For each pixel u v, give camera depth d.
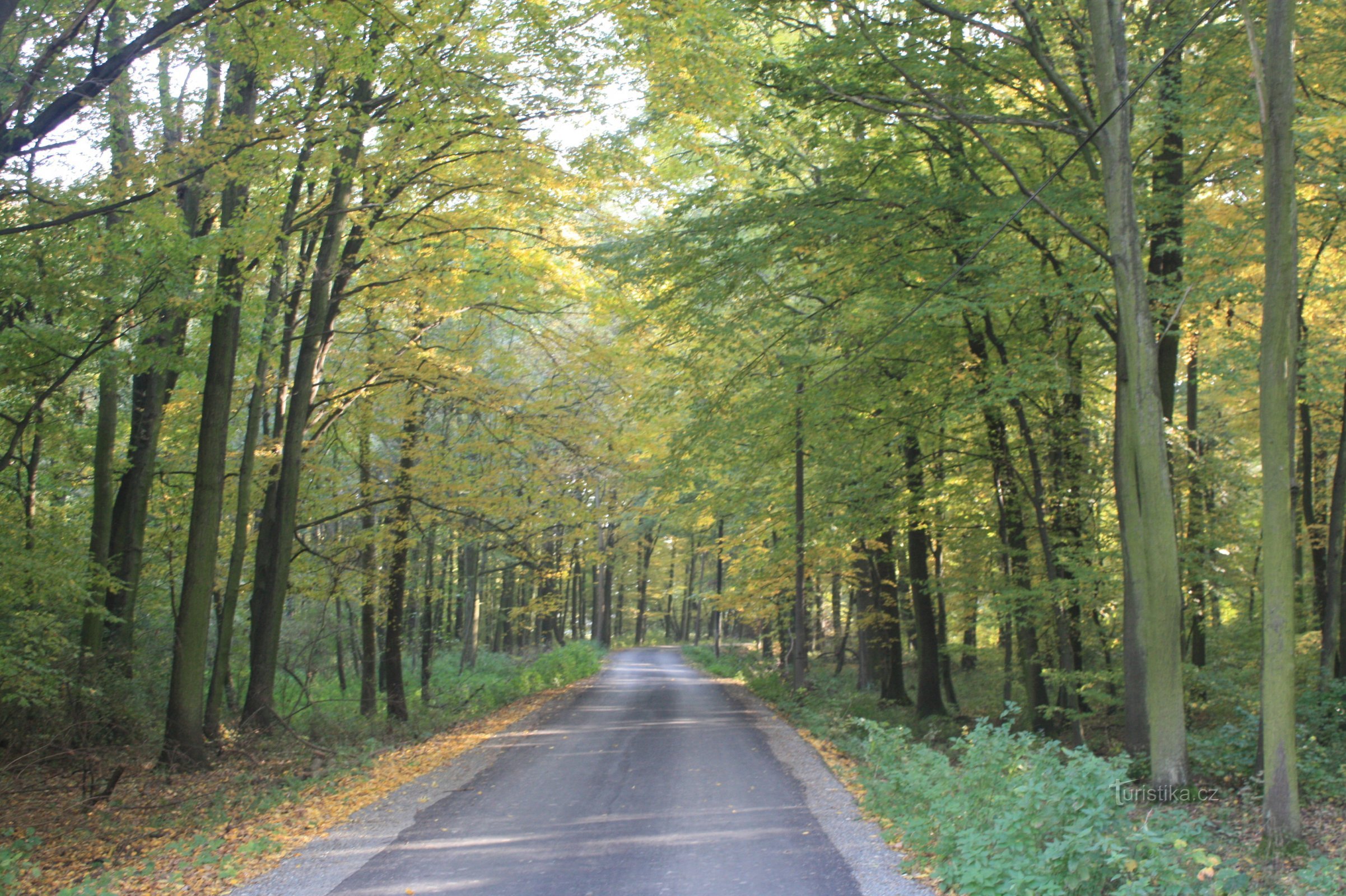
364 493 18.06
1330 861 7.41
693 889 6.51
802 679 21.58
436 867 7.18
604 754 13.14
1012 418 16.88
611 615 58.59
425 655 21.59
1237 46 12.58
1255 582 15.95
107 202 10.55
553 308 17.06
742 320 16.20
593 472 19.30
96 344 11.98
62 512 16.62
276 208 11.84
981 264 13.04
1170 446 14.23
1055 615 15.37
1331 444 19.88
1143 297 10.71
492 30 11.29
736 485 22.20
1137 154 14.15
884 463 17.50
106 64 8.39
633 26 10.51
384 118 11.27
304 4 9.38
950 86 12.71
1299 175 12.07
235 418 21.05
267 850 7.82
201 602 12.29
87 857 7.99
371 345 17.06
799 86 12.67
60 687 12.28
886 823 8.52
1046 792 6.56
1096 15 10.90
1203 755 11.40
